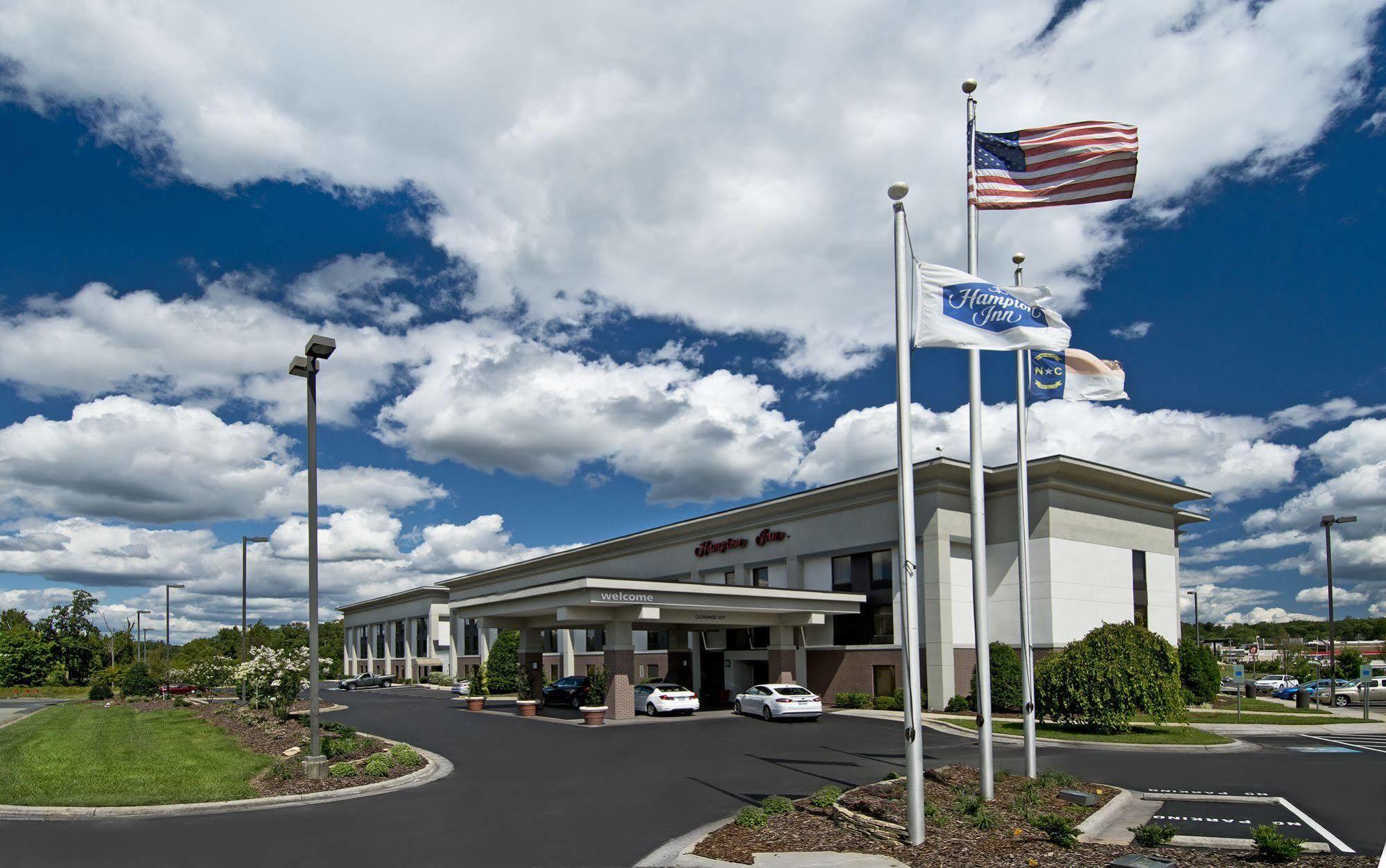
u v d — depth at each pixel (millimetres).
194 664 52250
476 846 12781
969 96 15594
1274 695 57250
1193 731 28359
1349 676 63375
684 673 47750
